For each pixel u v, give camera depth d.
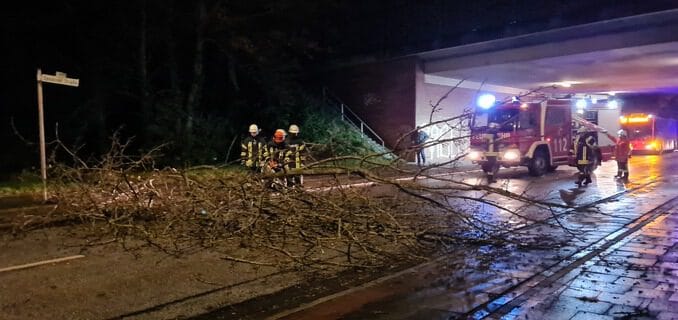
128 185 10.23
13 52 21.39
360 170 9.32
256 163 11.87
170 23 23.25
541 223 9.95
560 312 5.36
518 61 27.20
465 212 11.46
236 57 26.09
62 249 8.30
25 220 10.46
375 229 8.92
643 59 26.41
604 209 11.95
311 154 12.11
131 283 6.57
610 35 23.92
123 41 22.27
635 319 5.14
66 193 10.38
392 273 7.04
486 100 15.38
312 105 29.27
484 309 5.52
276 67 27.36
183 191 9.68
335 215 8.94
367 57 31.28
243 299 6.04
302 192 9.34
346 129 29.12
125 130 23.55
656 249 8.04
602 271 6.86
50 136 20.94
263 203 9.08
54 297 6.02
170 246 8.45
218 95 27.50
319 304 5.79
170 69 23.75
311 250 8.21
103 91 21.97
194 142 22.81
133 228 9.38
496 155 19.02
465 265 7.33
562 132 20.92
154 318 5.44
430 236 9.02
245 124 26.66
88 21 21.64
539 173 20.09
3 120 20.92
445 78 32.47
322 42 33.06
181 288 6.39
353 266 7.38
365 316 5.38
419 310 5.53
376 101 31.58
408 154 10.34
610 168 24.36
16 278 6.75
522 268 7.11
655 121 39.12
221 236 8.89
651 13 21.09
